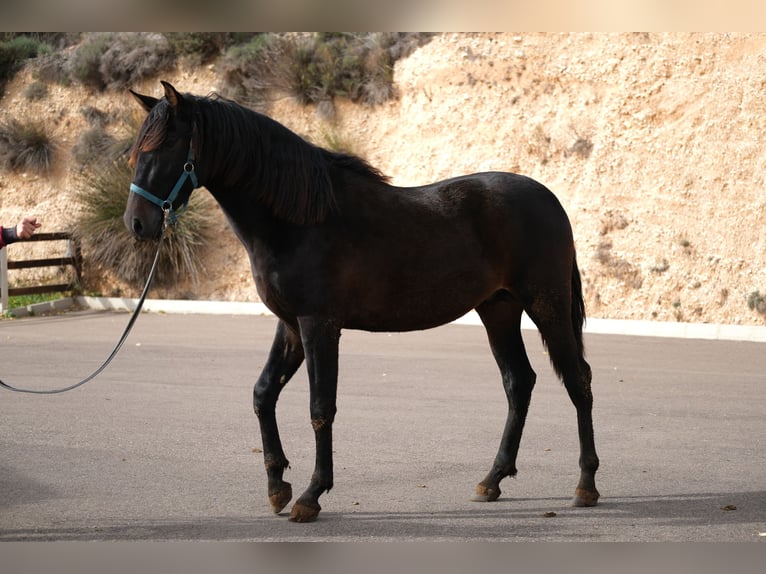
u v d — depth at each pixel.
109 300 20.80
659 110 20.50
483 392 11.45
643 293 18.73
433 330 17.50
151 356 14.11
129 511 6.65
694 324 16.89
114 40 26.58
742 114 19.64
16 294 20.28
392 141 23.11
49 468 7.85
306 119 24.05
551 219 7.13
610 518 6.52
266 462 6.74
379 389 11.60
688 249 18.78
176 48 25.81
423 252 6.75
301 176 6.44
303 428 9.51
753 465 8.05
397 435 9.17
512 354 7.37
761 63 19.95
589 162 20.70
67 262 21.83
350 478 7.64
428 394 11.30
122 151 23.41
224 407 10.48
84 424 9.56
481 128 22.16
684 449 8.65
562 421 9.88
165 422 9.68
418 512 6.70
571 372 7.08
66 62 26.62
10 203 24.47
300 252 6.45
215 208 22.47
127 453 8.38
